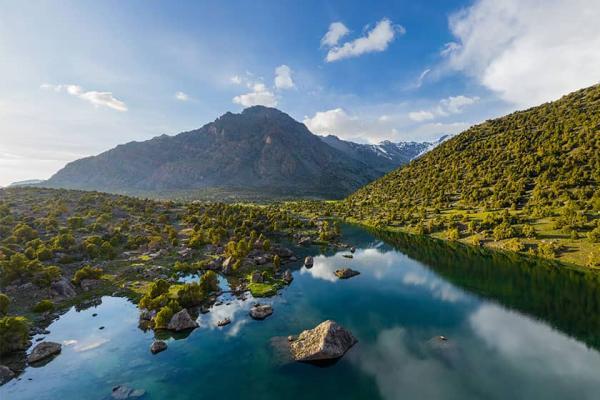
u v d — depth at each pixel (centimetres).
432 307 6519
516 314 6047
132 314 6044
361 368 4253
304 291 7606
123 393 3703
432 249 12175
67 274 7862
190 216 15650
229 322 5725
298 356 4503
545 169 15275
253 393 3728
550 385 3841
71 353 4631
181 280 8138
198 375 4097
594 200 10825
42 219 11738
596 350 4672
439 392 3722
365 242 14200
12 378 4012
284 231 16100
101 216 12950
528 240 10600
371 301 6906
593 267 8150
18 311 5916
